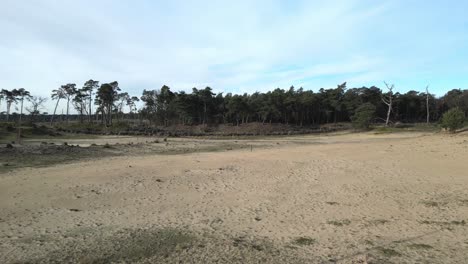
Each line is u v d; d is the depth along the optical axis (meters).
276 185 14.59
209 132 61.44
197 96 75.31
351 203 11.58
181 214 10.59
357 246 7.81
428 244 7.85
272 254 7.39
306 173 17.20
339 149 27.98
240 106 70.94
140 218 10.16
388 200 11.82
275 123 74.00
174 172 17.64
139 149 29.27
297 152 26.80
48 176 16.28
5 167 18.52
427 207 10.84
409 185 13.90
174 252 7.49
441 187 13.35
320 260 7.05
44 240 8.30
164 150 29.22
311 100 73.38
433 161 19.22
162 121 78.81
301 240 8.26
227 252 7.48
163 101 78.25
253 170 18.25
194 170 18.25
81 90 87.81
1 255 7.37
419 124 66.25
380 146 28.27
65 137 47.69
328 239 8.32
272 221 9.84
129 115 101.62
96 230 9.05
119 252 7.50
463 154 20.70
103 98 80.62
